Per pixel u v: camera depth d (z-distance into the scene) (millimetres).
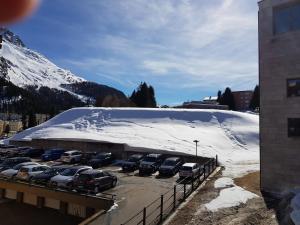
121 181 31312
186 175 31641
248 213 18359
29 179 29312
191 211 19609
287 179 23859
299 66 23703
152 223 17875
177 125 63469
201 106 96938
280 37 24719
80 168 29078
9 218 23672
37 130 66938
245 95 169000
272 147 24766
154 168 36469
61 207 25391
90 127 64375
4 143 61656
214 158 42719
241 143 56438
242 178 30156
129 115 70000
